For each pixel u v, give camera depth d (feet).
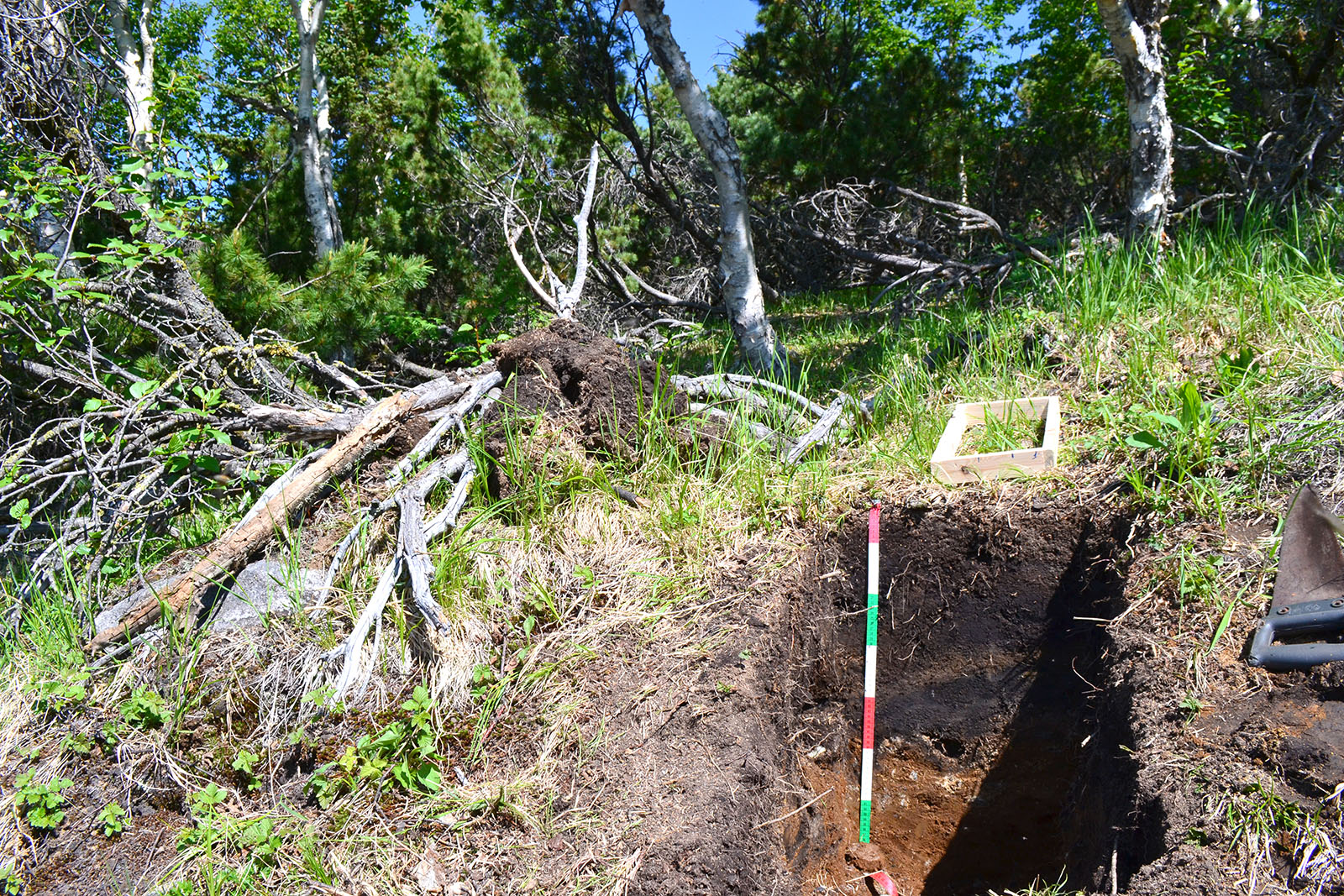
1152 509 10.66
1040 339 15.55
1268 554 9.36
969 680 12.46
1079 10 49.21
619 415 13.41
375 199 40.70
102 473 13.53
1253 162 22.67
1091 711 10.55
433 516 11.57
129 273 15.52
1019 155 41.19
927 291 25.00
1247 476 10.32
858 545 12.71
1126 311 14.80
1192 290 14.62
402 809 8.96
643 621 10.87
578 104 29.78
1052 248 23.88
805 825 11.00
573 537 11.96
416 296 36.52
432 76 38.60
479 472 12.53
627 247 41.01
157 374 17.29
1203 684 8.41
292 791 9.12
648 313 34.45
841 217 29.30
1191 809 7.39
